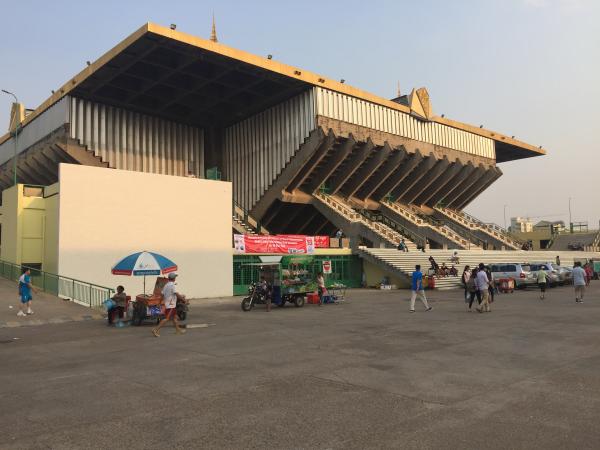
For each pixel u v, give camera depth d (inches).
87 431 209.6
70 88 1546.5
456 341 427.8
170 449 187.9
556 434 197.0
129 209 973.8
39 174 1811.0
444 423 212.8
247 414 230.5
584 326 502.6
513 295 966.4
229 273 1115.9
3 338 506.3
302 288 823.1
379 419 219.9
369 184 2113.7
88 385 293.3
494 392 261.9
